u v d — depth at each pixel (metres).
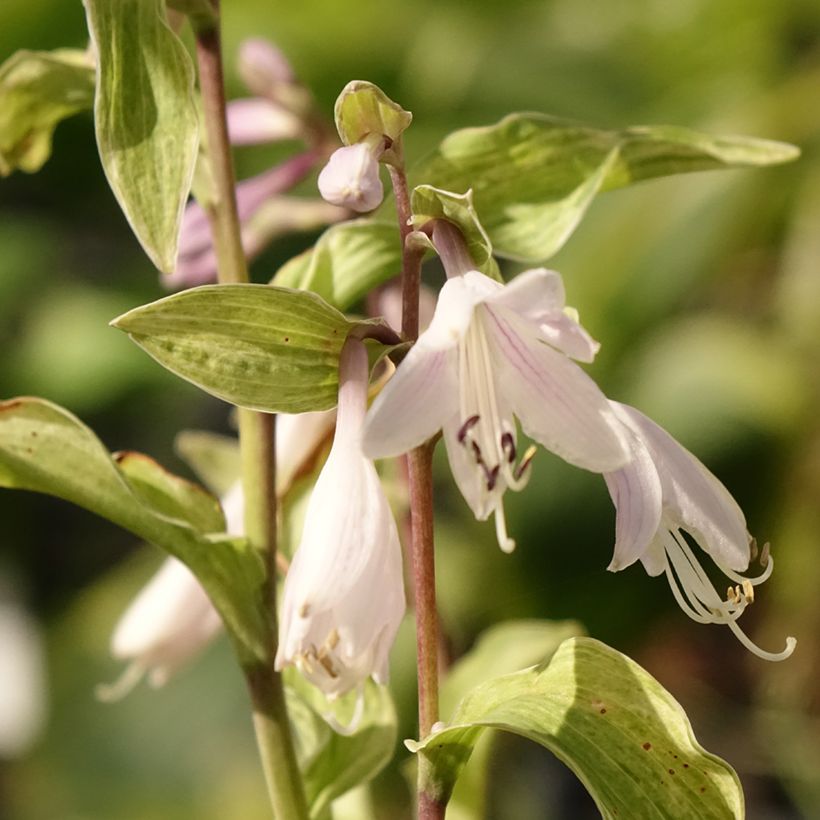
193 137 0.53
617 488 0.50
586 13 1.15
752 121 1.03
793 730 1.00
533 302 0.49
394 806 0.80
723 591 0.96
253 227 0.63
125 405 1.09
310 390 0.52
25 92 0.58
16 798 1.13
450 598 0.97
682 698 1.05
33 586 1.22
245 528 0.55
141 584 1.13
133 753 1.11
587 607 0.99
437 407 0.49
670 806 0.51
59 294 1.13
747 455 1.00
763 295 1.05
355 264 0.57
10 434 0.54
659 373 1.02
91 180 1.15
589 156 0.57
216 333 0.51
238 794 1.09
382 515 0.50
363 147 0.50
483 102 1.11
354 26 1.12
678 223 0.99
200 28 0.55
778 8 1.09
